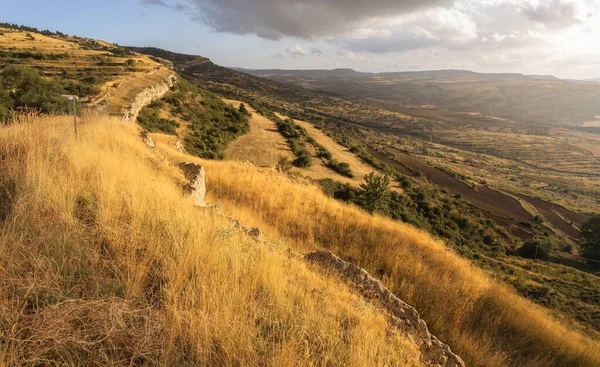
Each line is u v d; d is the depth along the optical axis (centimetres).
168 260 339
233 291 316
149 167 789
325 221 1131
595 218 4859
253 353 250
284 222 1070
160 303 284
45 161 454
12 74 2630
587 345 838
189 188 763
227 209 968
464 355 584
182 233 401
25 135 507
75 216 374
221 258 371
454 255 1182
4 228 297
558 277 2766
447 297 760
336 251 942
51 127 585
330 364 278
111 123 1296
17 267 254
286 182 1648
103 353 206
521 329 757
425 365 378
